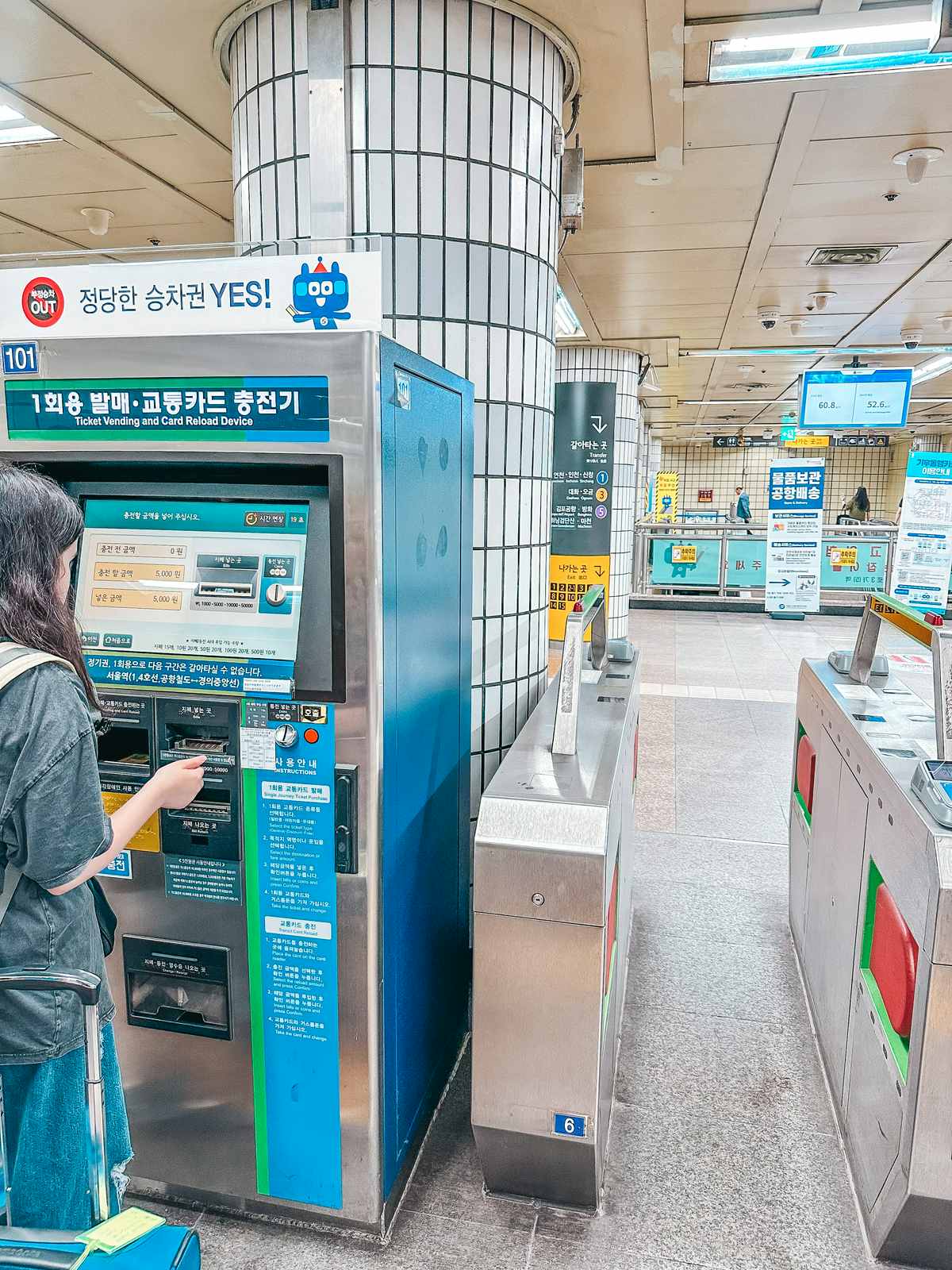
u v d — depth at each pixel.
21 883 1.29
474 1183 1.95
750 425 19.39
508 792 1.71
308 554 1.62
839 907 2.22
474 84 2.41
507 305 2.56
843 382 9.06
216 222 5.23
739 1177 1.97
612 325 7.93
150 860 1.74
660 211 4.73
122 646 1.68
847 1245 1.79
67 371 1.65
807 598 10.09
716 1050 2.43
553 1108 1.72
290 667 1.61
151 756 1.70
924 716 2.17
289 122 2.46
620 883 2.16
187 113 3.58
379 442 1.55
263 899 1.70
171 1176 1.86
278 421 1.57
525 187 2.56
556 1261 1.74
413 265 2.43
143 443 1.64
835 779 2.33
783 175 4.18
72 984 1.19
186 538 1.68
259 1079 1.77
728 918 3.19
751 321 7.76
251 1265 1.72
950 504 7.04
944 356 9.77
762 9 2.69
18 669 1.20
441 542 2.03
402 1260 1.74
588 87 3.21
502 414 2.61
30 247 5.83
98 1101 1.25
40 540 1.26
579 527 8.27
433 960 2.13
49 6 2.69
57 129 3.73
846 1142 2.04
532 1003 1.69
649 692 6.80
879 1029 1.78
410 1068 1.95
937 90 3.27
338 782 1.62
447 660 2.14
